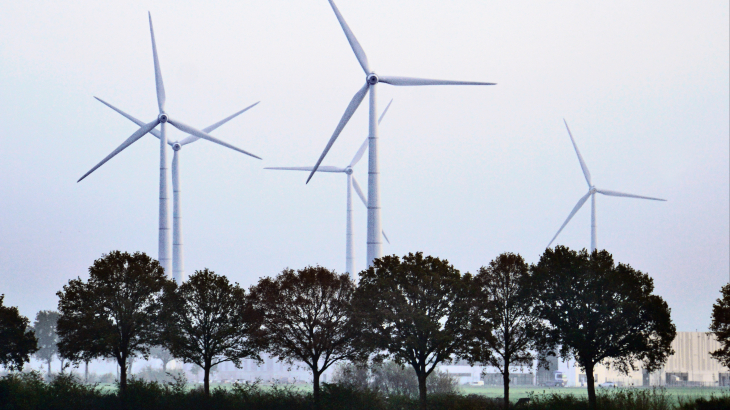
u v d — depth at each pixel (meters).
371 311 195.25
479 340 194.88
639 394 196.00
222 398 194.62
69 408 190.38
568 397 198.50
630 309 196.38
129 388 198.62
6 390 198.25
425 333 190.62
